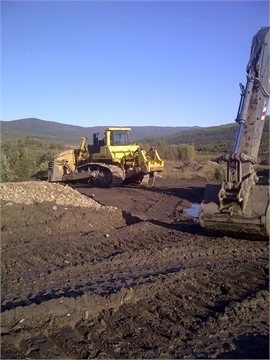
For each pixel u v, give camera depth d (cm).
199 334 560
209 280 764
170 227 1204
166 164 4116
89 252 942
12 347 518
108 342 536
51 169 2527
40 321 580
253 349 523
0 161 2486
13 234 1069
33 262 860
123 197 1925
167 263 866
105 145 2420
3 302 641
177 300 671
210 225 1020
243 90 997
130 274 788
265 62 991
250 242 1015
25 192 1376
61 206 1273
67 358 496
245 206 968
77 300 629
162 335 559
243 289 722
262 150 4138
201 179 2970
